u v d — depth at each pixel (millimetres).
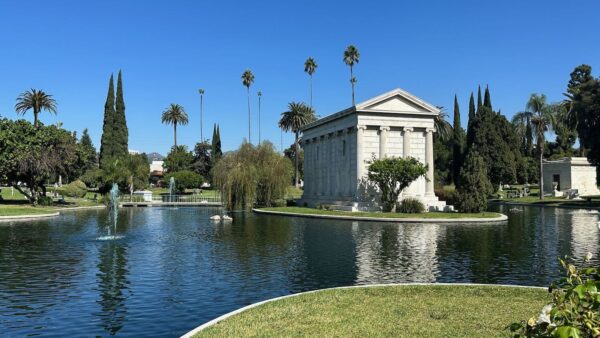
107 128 98312
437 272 18219
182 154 127938
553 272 18016
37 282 16875
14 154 56844
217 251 23984
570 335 4859
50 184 120000
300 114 104688
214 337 9703
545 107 76250
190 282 16734
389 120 57500
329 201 62750
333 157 64188
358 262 20484
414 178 50469
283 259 21406
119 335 11234
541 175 76562
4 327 11805
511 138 86625
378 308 12062
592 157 60562
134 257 22266
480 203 48469
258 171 60844
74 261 21203
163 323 12141
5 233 32531
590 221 40812
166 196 82250
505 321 10914
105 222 41969
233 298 14547
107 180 78750
